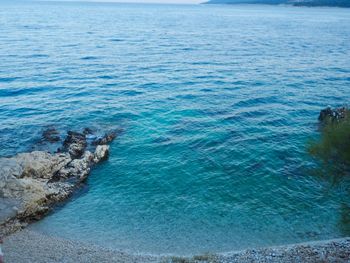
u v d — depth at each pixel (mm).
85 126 37625
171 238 21156
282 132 36281
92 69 61750
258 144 33469
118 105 43938
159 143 33875
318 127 37500
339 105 44750
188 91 49812
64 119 39406
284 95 48562
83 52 77500
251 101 45750
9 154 31141
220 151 32188
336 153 19188
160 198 25594
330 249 18234
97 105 43844
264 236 21344
